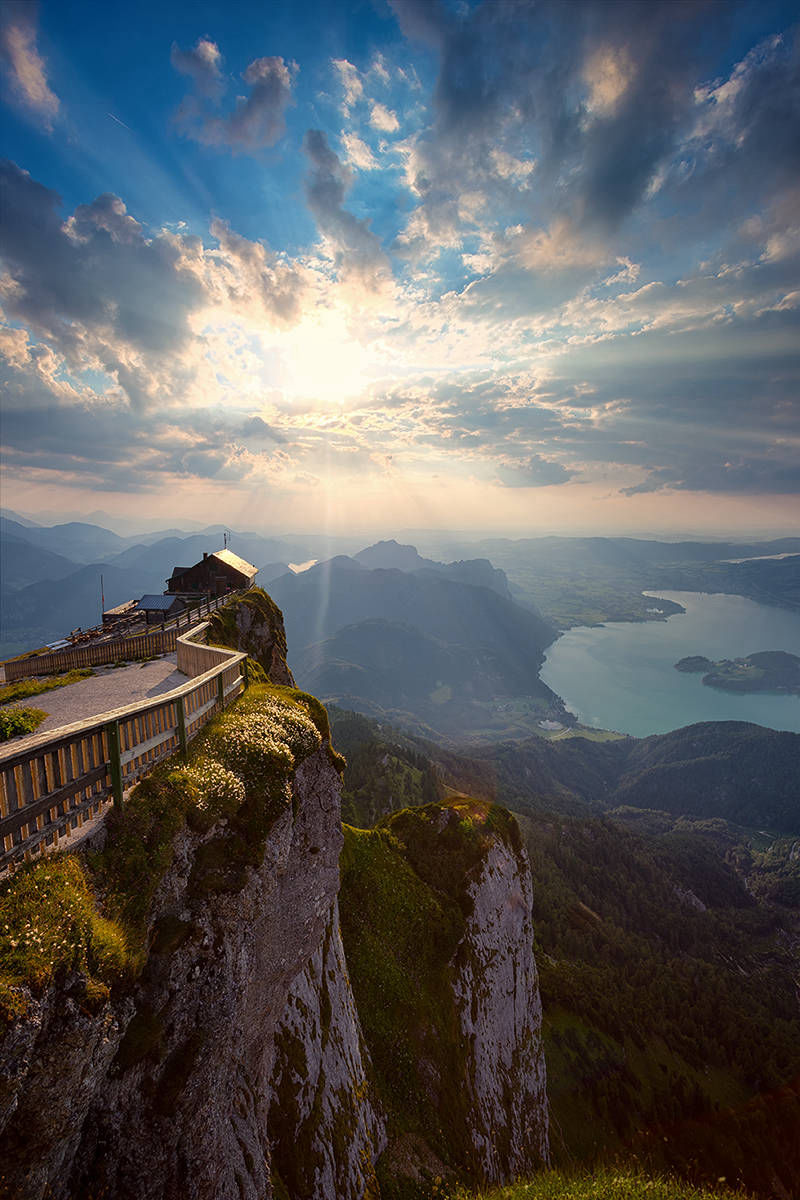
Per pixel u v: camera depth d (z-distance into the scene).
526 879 50.28
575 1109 69.00
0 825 8.02
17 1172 7.09
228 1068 11.45
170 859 11.06
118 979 8.60
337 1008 25.92
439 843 45.69
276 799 14.91
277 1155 17.45
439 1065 32.69
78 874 9.16
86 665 35.38
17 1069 6.72
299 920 17.56
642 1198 15.83
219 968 11.15
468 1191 25.84
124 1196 8.81
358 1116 24.44
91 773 10.25
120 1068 8.90
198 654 24.20
